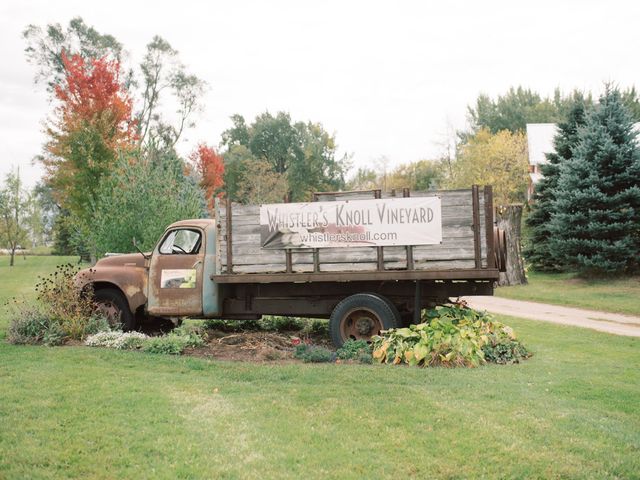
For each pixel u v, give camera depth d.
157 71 54.00
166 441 5.61
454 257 9.73
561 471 5.02
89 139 25.88
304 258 10.24
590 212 24.56
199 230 11.02
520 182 48.91
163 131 53.84
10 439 5.57
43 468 4.98
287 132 86.69
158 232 16.69
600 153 24.67
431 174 69.12
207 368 8.80
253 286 11.01
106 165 25.22
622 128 25.09
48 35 49.00
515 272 25.34
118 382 7.73
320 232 10.17
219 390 7.50
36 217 46.53
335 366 8.88
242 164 72.88
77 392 7.20
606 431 5.96
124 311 11.36
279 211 10.33
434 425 6.11
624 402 7.12
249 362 9.37
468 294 10.19
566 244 25.16
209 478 4.84
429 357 9.06
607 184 24.59
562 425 6.11
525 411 6.57
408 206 9.88
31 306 12.00
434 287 10.28
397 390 7.39
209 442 5.60
